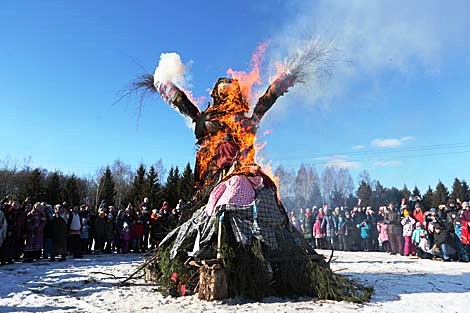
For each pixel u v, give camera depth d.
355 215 17.06
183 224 6.01
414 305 4.95
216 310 4.62
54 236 12.05
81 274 8.27
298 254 5.54
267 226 5.45
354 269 9.03
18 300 5.49
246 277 5.25
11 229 10.98
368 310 4.64
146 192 38.41
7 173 56.91
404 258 12.44
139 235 15.65
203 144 6.24
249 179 5.64
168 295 5.57
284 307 4.74
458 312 4.64
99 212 15.52
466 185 52.56
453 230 11.70
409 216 13.83
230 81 6.26
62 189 42.00
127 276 7.67
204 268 5.23
